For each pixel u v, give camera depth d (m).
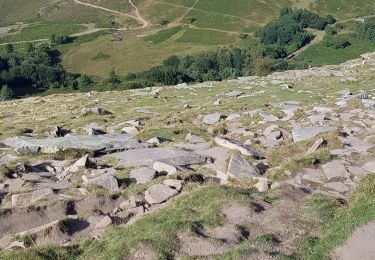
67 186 20.31
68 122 36.28
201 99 44.47
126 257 13.58
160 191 18.41
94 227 16.59
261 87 47.88
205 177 20.55
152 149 25.08
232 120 31.09
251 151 23.50
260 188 18.08
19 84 111.06
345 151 21.88
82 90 101.44
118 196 18.50
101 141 26.28
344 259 12.74
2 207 18.05
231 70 106.38
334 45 135.25
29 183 20.70
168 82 93.50
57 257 14.34
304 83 48.34
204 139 27.67
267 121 29.91
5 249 15.32
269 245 13.52
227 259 12.96
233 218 15.30
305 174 19.36
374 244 12.95
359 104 31.89
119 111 40.81
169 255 13.53
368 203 14.72
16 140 27.30
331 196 16.78
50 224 16.16
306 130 25.81
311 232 14.38
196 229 14.69
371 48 132.75
